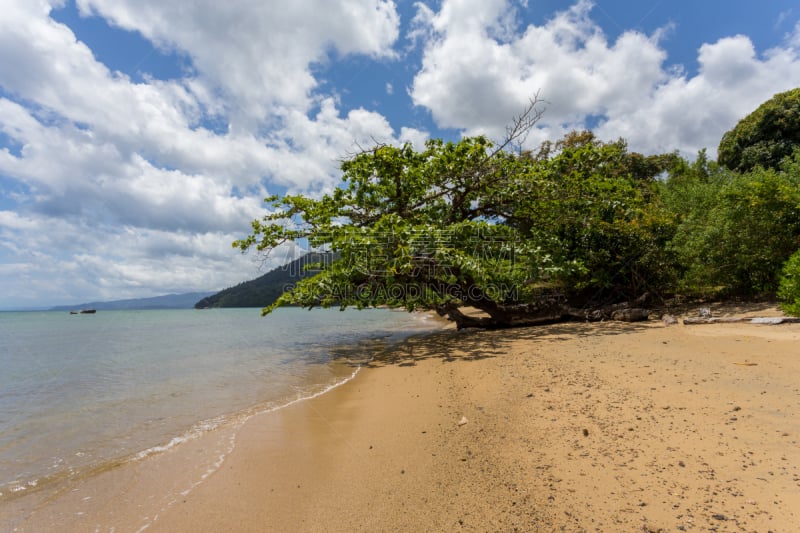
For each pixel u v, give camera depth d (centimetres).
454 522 266
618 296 1558
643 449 338
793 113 2152
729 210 1250
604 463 322
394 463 367
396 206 1452
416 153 1458
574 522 251
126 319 3975
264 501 317
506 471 328
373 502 303
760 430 349
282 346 1309
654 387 496
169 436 476
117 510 312
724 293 1388
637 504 262
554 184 1433
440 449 388
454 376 691
